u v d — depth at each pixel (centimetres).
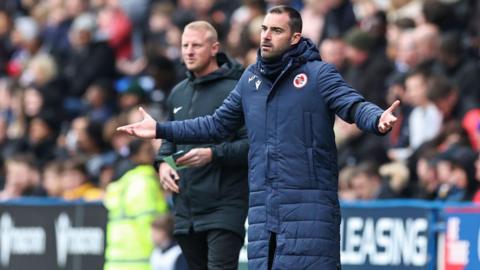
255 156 2581
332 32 4628
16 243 4153
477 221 3300
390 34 4344
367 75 4216
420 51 4100
